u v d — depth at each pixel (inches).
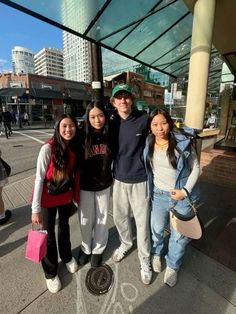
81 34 185.8
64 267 94.2
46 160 77.7
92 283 86.3
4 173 125.1
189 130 80.0
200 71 115.6
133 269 93.4
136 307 76.5
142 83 1117.1
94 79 216.5
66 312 74.7
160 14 173.0
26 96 861.8
